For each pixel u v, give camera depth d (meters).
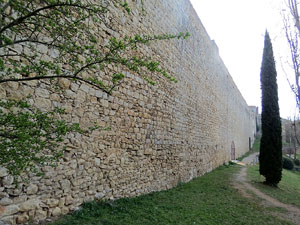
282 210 6.30
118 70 5.03
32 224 3.13
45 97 3.40
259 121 54.81
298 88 7.12
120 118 5.06
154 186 6.48
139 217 4.28
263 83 10.85
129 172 5.35
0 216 2.79
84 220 3.59
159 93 6.96
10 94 2.94
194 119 10.32
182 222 4.43
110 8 4.77
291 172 20.81
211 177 10.74
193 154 10.02
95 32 4.33
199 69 11.29
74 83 3.89
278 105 10.49
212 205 6.02
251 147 39.38
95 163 4.32
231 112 21.03
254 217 5.43
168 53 7.70
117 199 4.89
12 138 1.88
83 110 4.07
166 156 7.32
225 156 17.72
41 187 3.30
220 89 16.36
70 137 3.79
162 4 7.36
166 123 7.38
